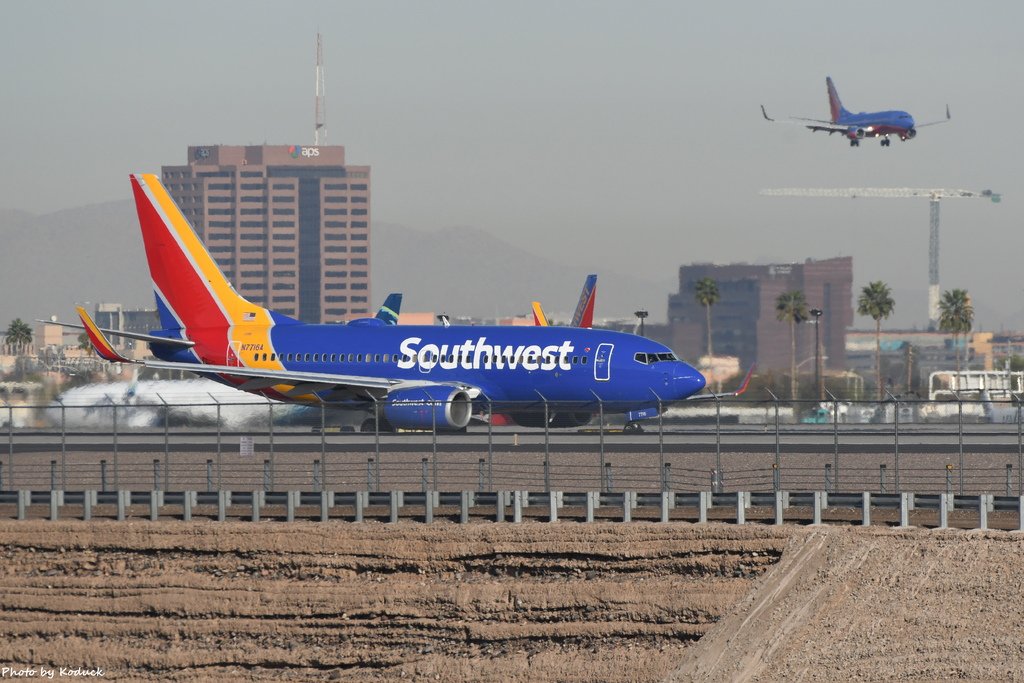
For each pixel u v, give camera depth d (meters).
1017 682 186.38
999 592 199.75
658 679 199.25
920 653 193.50
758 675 194.25
